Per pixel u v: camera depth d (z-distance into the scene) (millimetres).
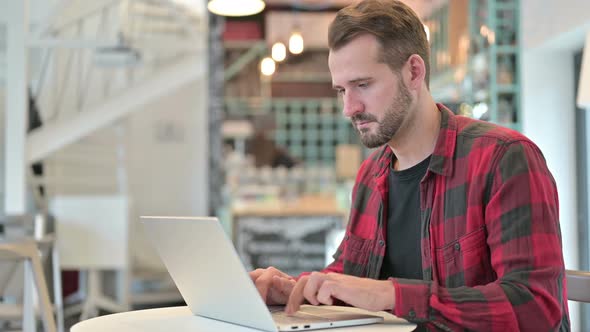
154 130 9047
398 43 1624
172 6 7891
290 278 1817
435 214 1705
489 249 1629
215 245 1430
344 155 8961
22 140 6371
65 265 6520
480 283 1627
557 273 1502
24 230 5078
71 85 8492
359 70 1605
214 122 8156
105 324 1555
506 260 1512
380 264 1838
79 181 7922
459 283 1655
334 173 10562
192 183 9094
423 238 1727
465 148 1684
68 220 6535
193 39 8109
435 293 1453
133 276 7871
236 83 10773
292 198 8305
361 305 1454
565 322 1615
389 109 1627
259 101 10789
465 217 1650
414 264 1785
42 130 7344
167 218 1554
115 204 6570
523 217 1527
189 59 8164
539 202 1541
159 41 8109
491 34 5090
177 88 8078
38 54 7910
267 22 10555
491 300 1447
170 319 1615
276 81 10922
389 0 1660
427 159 1760
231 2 5922
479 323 1440
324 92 10984
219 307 1563
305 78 10945
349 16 1621
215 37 8109
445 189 1695
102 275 7453
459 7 5652
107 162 8320
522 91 5035
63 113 8406
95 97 8609
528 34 4945
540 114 5023
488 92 5188
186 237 1510
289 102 10961
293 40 7965
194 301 1650
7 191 6371
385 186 1851
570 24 4285
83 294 7508
